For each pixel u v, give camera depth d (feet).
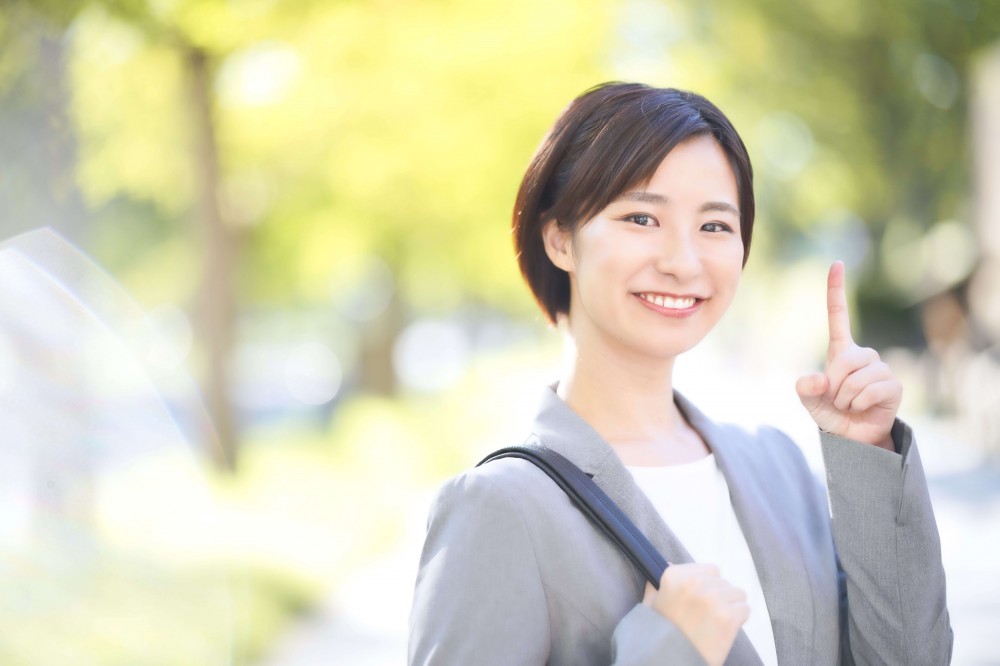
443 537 6.46
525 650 6.08
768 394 83.87
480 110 39.75
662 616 5.90
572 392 7.23
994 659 22.52
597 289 6.77
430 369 165.17
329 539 33.91
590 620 6.21
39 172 20.25
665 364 7.12
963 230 90.68
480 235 48.65
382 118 39.09
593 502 6.41
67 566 14.71
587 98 7.00
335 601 29.17
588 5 40.01
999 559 32.91
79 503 15.35
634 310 6.72
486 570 6.20
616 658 5.84
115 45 30.22
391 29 35.22
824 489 7.90
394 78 37.50
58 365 15.75
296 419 97.30
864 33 64.59
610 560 6.36
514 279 54.90
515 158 41.75
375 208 44.96
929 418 83.87
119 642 15.24
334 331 130.11
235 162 41.91
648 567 6.21
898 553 6.79
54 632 14.29
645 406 7.16
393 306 74.95
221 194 40.47
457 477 6.59
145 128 40.81
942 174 78.43
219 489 36.68
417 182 42.78
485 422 66.69
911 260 108.58
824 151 74.23
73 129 21.18
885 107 69.05
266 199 44.70
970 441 67.36
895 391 6.57
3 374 15.07
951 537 37.35
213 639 18.74
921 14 63.10
